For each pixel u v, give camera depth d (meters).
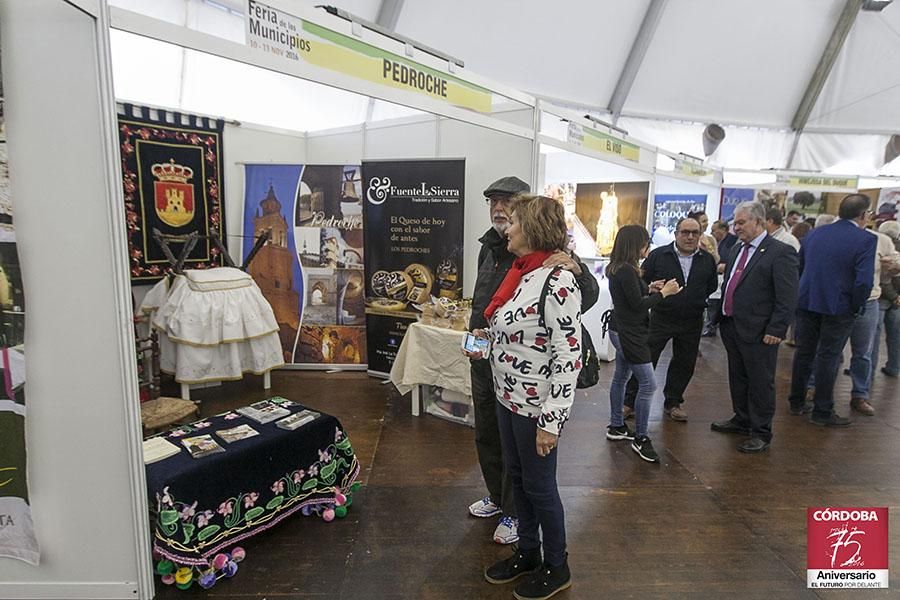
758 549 2.24
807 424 3.70
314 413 2.42
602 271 5.10
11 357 1.58
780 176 7.44
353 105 5.48
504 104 3.35
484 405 2.24
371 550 2.17
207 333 3.65
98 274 1.55
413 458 3.02
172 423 2.99
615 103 7.88
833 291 3.50
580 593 1.94
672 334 3.60
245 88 4.48
